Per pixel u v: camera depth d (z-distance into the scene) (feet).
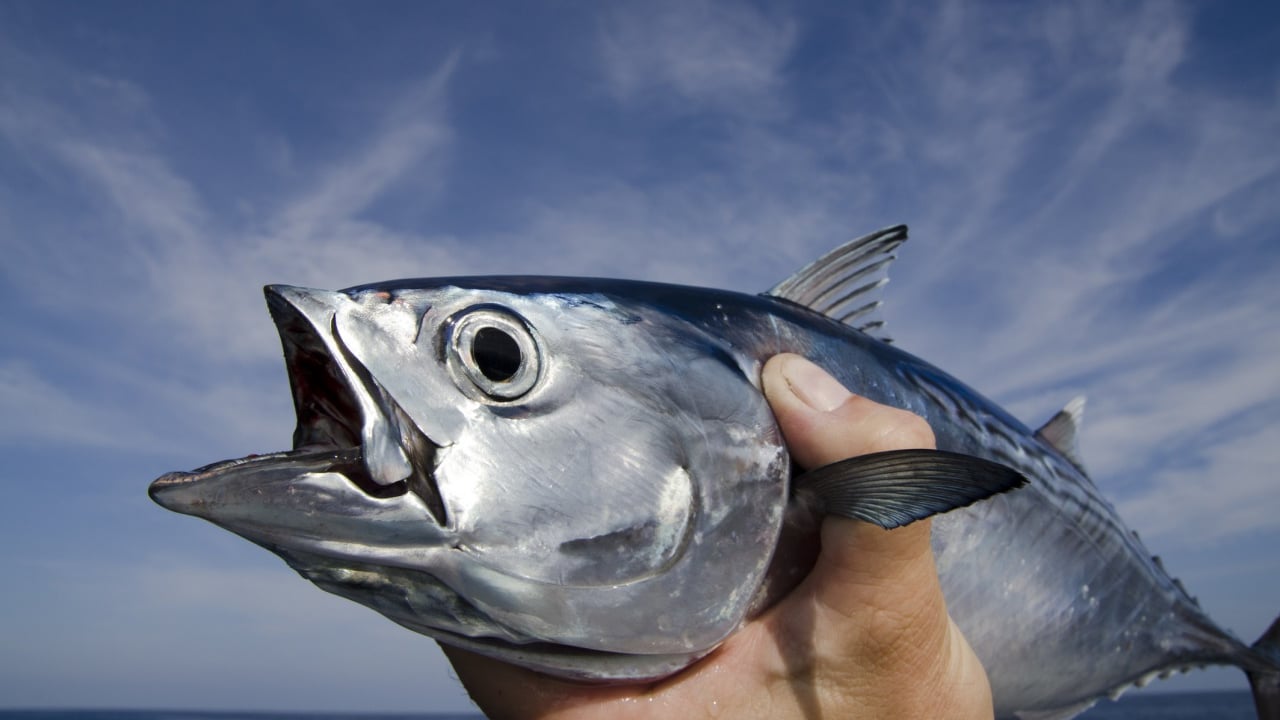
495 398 0.69
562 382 0.71
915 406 0.95
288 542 0.65
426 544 0.67
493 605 0.68
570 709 0.75
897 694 0.74
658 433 0.73
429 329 0.70
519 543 0.68
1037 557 1.05
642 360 0.74
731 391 0.77
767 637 0.76
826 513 0.75
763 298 0.89
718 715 0.74
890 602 0.73
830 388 0.77
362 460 0.66
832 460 0.76
